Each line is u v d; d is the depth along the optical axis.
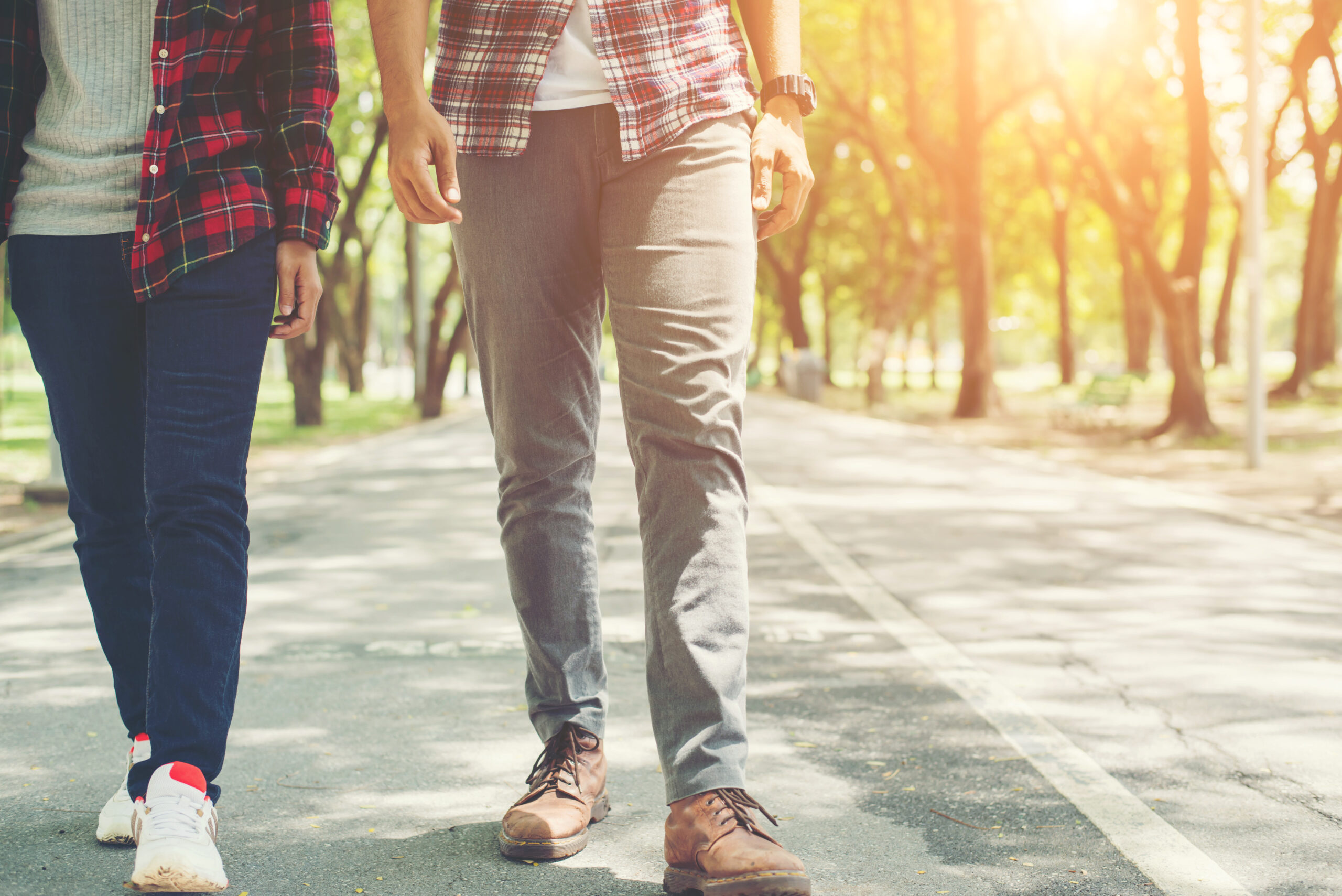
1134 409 25.36
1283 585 6.14
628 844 2.59
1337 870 2.50
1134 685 4.15
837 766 3.24
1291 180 30.45
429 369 25.09
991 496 10.27
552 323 2.39
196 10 2.15
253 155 2.22
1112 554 7.16
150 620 2.47
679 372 2.22
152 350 2.15
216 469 2.15
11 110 2.23
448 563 6.98
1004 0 23.78
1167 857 2.57
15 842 2.57
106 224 2.19
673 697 2.23
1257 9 12.59
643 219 2.24
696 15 2.31
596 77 2.28
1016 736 3.54
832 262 45.34
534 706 2.62
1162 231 34.41
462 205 2.38
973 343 23.17
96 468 2.36
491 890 2.33
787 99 2.34
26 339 2.30
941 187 25.58
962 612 5.50
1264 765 3.25
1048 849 2.62
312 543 7.78
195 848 2.01
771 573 6.58
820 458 14.20
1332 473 12.08
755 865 2.09
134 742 2.48
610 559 6.94
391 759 3.27
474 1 2.32
